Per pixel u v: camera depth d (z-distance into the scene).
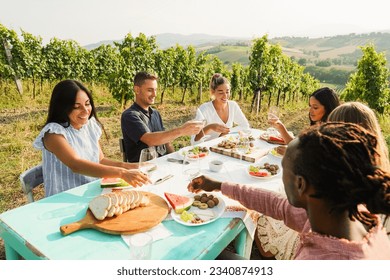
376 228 1.00
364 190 0.86
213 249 1.53
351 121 1.93
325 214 0.96
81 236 1.55
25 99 9.98
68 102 2.23
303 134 0.99
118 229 1.55
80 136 2.38
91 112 2.50
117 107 10.05
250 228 1.84
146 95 3.13
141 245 1.32
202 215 1.76
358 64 10.88
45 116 7.94
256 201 1.69
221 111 3.97
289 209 1.55
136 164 2.51
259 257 2.86
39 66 11.04
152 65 11.52
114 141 6.51
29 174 2.26
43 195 3.99
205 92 14.51
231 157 2.86
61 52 12.33
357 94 11.02
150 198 1.90
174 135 2.72
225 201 1.94
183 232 1.62
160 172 2.38
